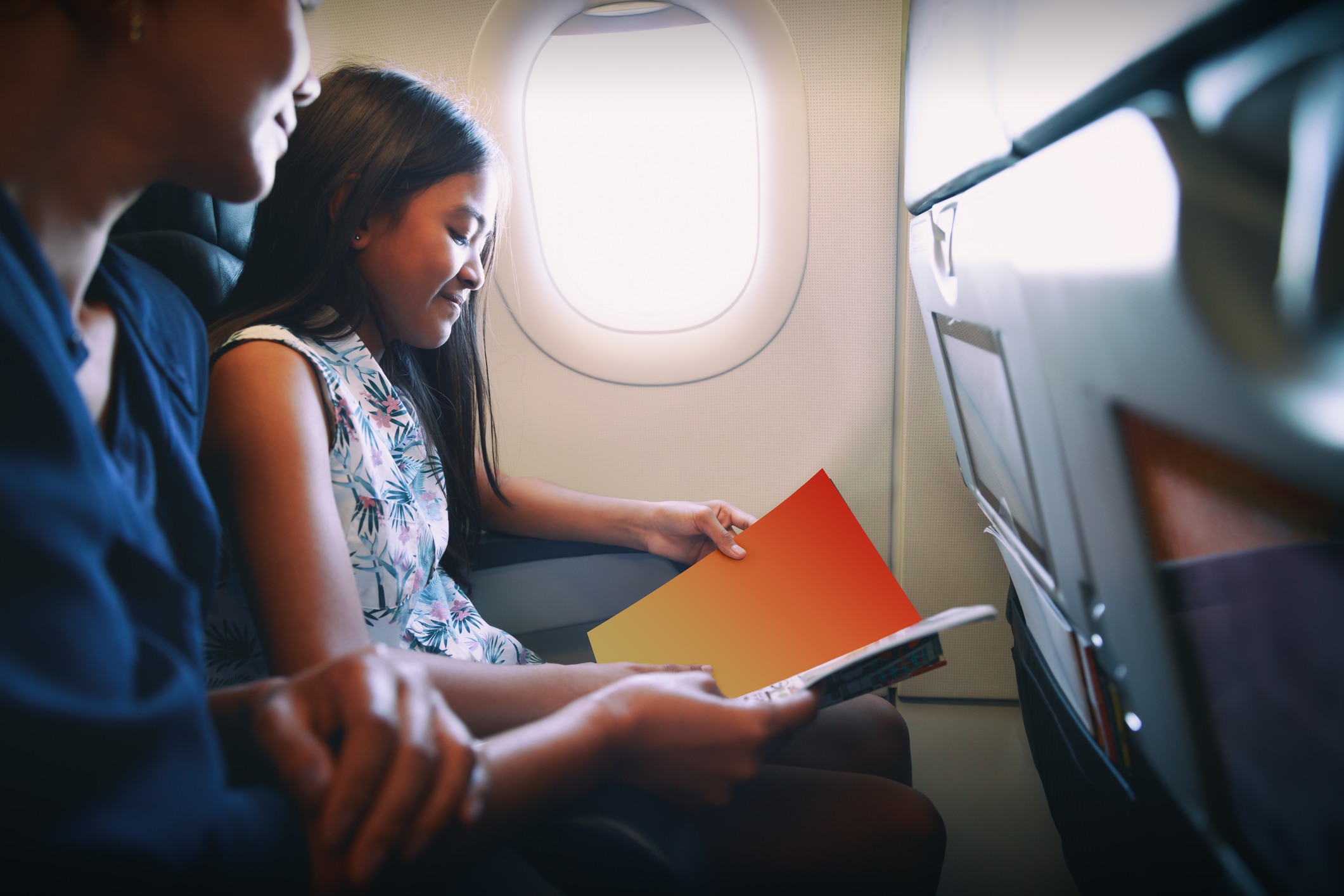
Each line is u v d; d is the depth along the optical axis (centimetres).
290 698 42
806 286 146
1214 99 28
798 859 65
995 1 52
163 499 48
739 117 138
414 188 86
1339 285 24
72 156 40
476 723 68
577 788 49
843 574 85
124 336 48
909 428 143
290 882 36
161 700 33
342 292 87
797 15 134
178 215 88
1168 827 55
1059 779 92
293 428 67
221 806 34
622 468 156
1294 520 29
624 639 86
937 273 84
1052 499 59
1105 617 55
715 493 155
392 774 38
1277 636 33
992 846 115
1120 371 38
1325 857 34
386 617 79
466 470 113
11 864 27
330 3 139
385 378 89
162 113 42
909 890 65
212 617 70
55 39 38
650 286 148
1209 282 28
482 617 120
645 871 47
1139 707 55
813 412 150
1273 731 36
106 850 28
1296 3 24
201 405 57
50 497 30
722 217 144
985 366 72
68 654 29
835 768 87
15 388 31
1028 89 46
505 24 133
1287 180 25
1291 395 26
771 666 80
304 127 84
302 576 62
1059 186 41
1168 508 40
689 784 55
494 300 150
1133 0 31
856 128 138
